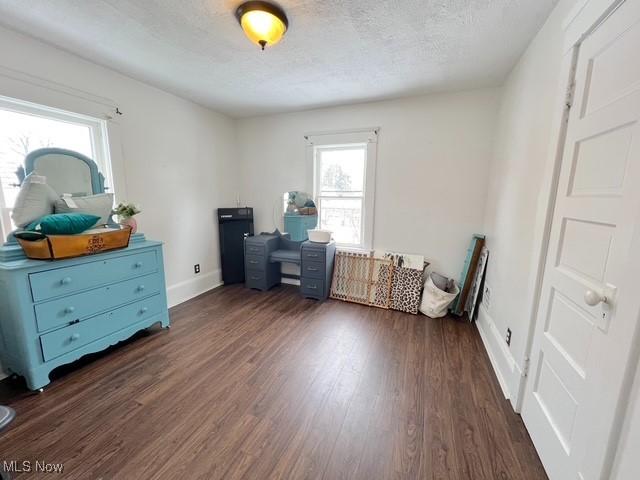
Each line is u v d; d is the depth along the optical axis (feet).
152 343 7.41
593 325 3.10
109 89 7.63
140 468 3.95
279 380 5.95
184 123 10.07
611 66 3.08
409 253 10.37
